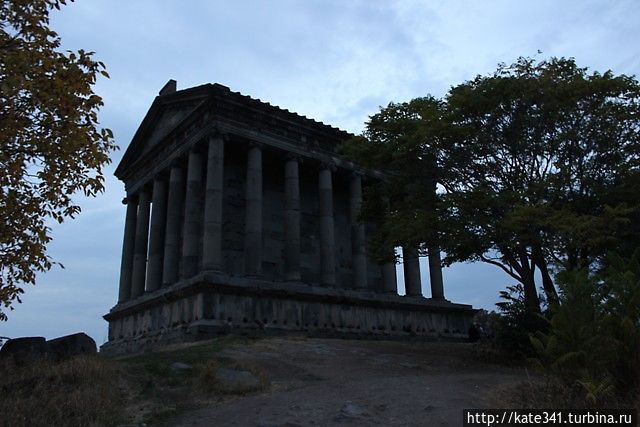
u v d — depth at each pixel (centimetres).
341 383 1705
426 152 2630
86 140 1370
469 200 2370
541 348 1312
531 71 2469
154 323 3472
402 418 1177
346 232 4403
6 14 1300
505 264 2689
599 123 2458
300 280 3556
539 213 2125
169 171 4066
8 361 1495
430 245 2558
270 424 1158
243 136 3606
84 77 1353
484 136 2495
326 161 4012
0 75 1244
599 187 2452
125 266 4353
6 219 1356
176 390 1521
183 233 3872
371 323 3728
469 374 1936
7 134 1295
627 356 1231
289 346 2572
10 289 1374
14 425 1078
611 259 1553
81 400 1243
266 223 3934
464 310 4356
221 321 3020
